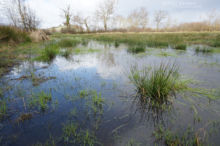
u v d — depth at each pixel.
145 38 12.25
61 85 2.70
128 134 1.44
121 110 1.87
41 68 3.93
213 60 4.53
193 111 1.80
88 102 2.06
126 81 2.89
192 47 7.57
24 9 13.90
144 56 5.50
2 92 2.34
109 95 2.30
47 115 1.74
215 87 2.43
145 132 1.46
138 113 1.80
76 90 2.47
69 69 3.86
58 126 1.54
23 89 2.47
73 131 1.45
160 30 39.00
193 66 3.82
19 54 5.61
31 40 9.91
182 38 11.90
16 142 1.31
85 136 1.39
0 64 4.01
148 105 1.99
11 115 1.72
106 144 1.31
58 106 1.94
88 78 3.11
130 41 10.35
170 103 2.01
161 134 1.42
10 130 1.47
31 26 14.78
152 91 2.15
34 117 1.69
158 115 1.75
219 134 1.39
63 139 1.36
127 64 4.28
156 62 4.40
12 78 3.04
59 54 6.08
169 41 9.69
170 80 2.49
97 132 1.46
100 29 34.19
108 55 5.98
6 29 8.03
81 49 7.66
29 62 4.59
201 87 2.44
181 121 1.62
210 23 31.05
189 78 2.83
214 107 1.87
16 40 8.34
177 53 5.98
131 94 2.33
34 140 1.34
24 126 1.53
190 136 1.38
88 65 4.30
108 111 1.85
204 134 1.39
